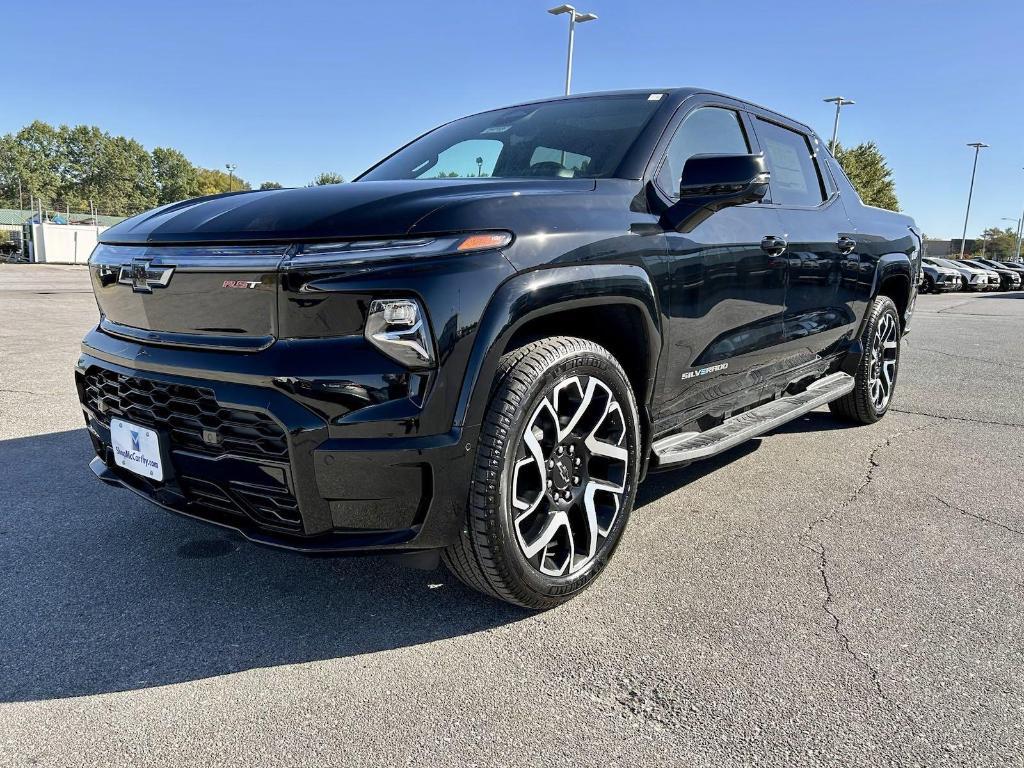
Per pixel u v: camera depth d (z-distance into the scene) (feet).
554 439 7.32
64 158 378.32
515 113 10.96
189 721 5.89
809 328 12.10
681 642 7.14
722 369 9.95
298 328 6.31
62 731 5.75
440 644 7.09
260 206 7.02
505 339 6.60
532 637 7.22
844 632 7.34
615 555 9.14
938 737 5.76
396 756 5.51
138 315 7.38
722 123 10.68
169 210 7.98
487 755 5.53
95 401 8.15
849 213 13.74
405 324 6.16
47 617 7.48
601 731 5.81
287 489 6.39
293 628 7.36
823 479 12.26
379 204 6.60
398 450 6.24
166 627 7.34
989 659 6.88
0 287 60.44
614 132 9.39
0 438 13.70
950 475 12.52
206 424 6.78
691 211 8.55
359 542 6.48
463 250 6.39
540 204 7.21
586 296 7.23
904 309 16.51
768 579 8.50
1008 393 20.01
